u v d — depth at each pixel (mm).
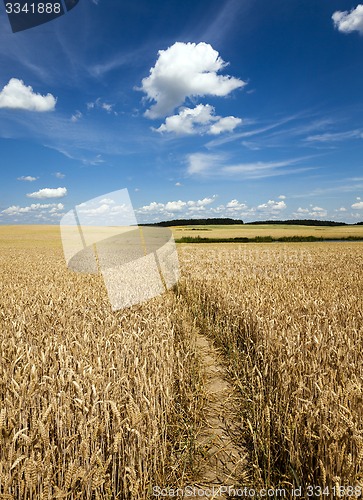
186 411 4852
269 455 3570
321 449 3090
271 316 6621
